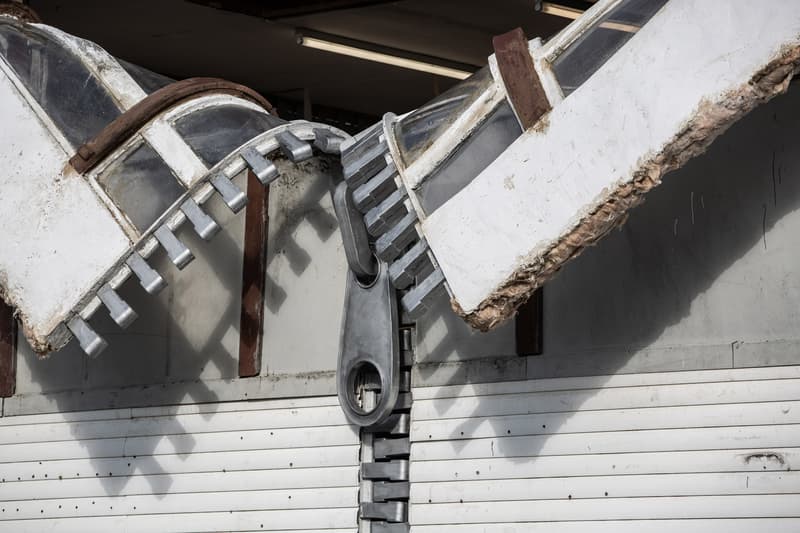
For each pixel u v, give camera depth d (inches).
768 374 268.4
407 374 315.9
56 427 365.7
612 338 287.4
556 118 256.2
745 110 237.9
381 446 317.4
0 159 327.0
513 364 299.3
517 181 261.0
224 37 542.0
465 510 300.0
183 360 349.1
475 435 301.9
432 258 275.1
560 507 287.0
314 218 337.4
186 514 339.9
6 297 319.0
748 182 275.1
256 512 330.3
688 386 276.4
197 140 311.3
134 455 350.9
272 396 333.7
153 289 302.8
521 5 494.3
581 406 288.4
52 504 362.0
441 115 283.4
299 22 515.8
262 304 340.8
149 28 536.1
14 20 348.2
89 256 308.7
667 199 284.7
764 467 265.4
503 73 266.5
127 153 314.0
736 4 234.4
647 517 276.1
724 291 275.4
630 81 246.2
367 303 314.8
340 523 318.3
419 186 280.5
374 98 624.7
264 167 303.9
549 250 256.8
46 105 328.8
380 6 493.4
